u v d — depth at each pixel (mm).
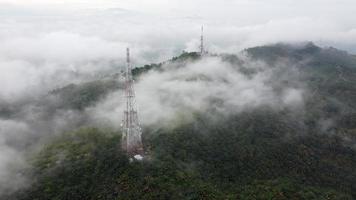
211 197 95500
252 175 119625
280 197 103000
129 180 101250
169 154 116375
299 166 134875
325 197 111625
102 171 107812
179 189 97188
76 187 102250
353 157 153875
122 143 117062
